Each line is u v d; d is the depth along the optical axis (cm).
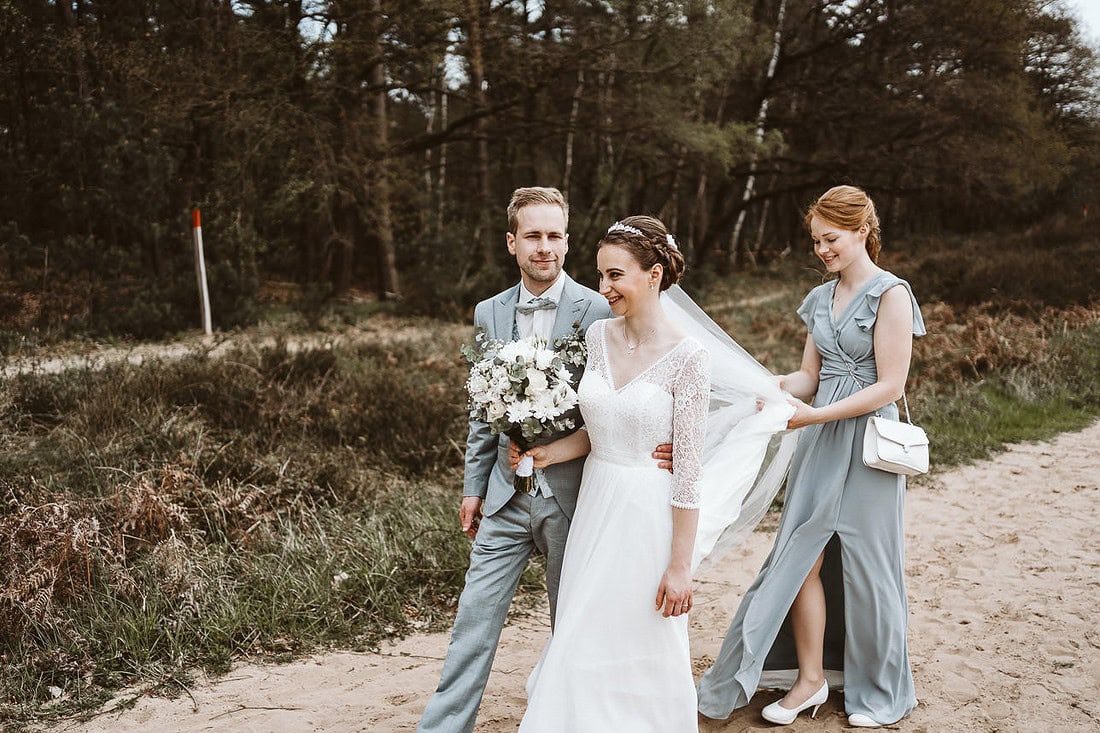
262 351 853
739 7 1711
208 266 1437
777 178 2794
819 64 2564
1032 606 412
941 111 2305
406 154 2011
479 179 2256
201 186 1611
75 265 1330
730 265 2773
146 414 646
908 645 372
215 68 1483
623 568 255
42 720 315
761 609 298
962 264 1731
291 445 624
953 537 520
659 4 1591
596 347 270
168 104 1442
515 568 282
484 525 286
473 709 267
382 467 626
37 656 350
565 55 1664
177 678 347
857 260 305
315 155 1612
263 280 2184
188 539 462
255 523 475
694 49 1670
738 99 2641
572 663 252
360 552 462
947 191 2427
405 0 1538
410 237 2194
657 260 257
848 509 298
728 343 306
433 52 1599
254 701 331
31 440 609
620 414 255
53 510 425
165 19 1578
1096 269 1476
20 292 1284
